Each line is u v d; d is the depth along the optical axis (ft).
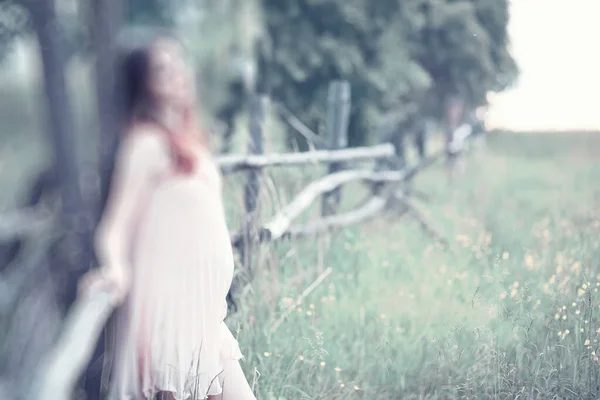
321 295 14.19
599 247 14.99
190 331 8.64
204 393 8.76
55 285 17.02
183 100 8.82
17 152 44.01
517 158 49.24
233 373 9.28
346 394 10.88
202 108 29.48
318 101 29.19
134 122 8.59
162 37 8.98
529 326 11.12
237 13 32.14
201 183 8.70
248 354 11.26
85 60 28.60
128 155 8.41
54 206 19.34
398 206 25.03
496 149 57.16
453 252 17.89
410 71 30.32
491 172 40.09
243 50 31.42
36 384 5.45
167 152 8.48
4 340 13.32
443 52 34.47
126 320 8.62
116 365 8.75
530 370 10.46
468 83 35.45
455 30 34.19
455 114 36.83
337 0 28.71
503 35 36.47
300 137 27.17
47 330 14.39
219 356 9.10
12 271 14.97
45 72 21.84
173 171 8.49
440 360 11.16
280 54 29.04
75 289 17.43
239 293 12.31
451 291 14.16
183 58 9.00
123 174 8.43
